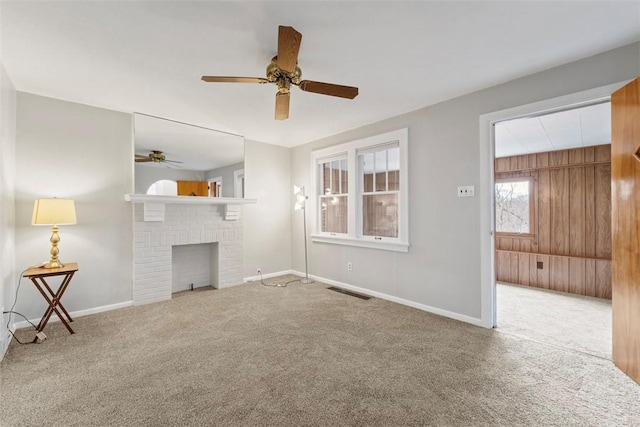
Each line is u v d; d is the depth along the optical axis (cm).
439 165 326
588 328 293
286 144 518
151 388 191
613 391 188
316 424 159
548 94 252
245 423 160
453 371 211
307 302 369
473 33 200
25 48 214
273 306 354
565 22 188
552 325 301
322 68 249
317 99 315
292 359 228
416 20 186
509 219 519
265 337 267
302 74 259
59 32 195
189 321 306
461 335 271
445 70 254
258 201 493
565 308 357
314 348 246
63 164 312
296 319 311
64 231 313
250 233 483
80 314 320
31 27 189
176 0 165
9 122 261
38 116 298
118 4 168
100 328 287
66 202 280
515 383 196
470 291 302
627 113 197
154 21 184
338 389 190
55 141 307
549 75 251
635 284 192
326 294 405
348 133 431
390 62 240
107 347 247
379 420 162
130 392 186
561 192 461
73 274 302
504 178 523
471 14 180
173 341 259
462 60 237
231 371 211
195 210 415
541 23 189
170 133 383
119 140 347
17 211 286
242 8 172
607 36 204
